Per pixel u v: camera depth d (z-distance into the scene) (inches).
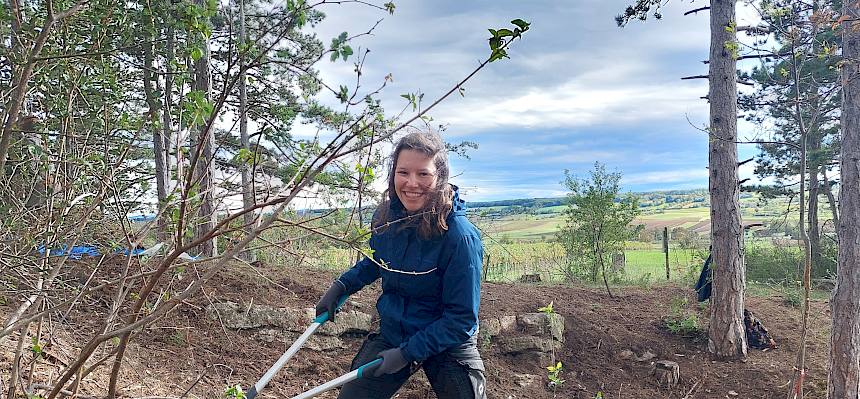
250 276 263.1
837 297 243.6
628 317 330.6
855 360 241.1
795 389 236.2
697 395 271.6
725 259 298.4
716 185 300.0
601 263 393.1
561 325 304.0
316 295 267.1
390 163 122.7
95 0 111.0
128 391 161.5
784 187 679.7
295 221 93.0
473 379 126.3
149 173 124.6
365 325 260.4
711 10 294.0
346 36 81.1
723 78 293.0
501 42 76.2
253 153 86.0
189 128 94.0
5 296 138.6
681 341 311.3
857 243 239.3
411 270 125.3
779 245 582.2
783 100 246.5
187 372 193.0
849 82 235.9
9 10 113.6
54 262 131.4
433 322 125.2
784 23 225.8
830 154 606.9
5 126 101.6
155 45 114.3
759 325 315.3
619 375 280.8
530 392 255.6
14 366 117.0
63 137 113.4
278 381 210.7
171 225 96.3
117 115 123.8
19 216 119.2
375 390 129.5
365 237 89.0
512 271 473.4
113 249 112.6
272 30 93.8
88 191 121.3
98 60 114.6
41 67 111.6
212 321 224.8
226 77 83.0
